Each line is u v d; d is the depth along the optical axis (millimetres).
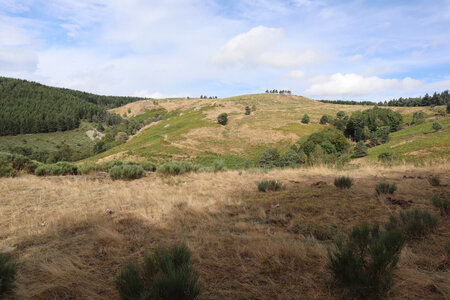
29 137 117375
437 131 56469
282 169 10688
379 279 1699
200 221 3580
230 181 7723
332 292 1731
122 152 63469
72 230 3309
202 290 1736
